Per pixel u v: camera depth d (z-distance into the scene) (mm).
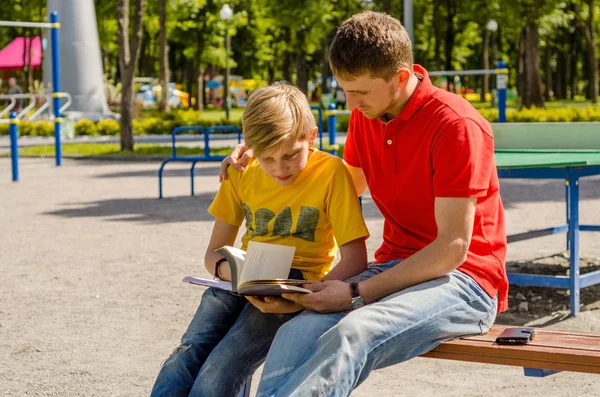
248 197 3898
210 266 3889
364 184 4121
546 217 10672
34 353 5551
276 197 3812
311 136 3691
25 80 53562
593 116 30312
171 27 46969
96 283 7551
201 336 3713
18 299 7016
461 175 3412
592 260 8047
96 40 32938
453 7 45156
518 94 51906
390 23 3461
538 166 5789
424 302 3350
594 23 51156
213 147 25141
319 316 3316
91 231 10516
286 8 39219
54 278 7805
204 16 49312
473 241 3639
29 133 33250
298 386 3076
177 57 62906
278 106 3545
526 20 37125
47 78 32531
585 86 72812
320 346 3154
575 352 3207
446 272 3438
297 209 3777
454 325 3445
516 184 14500
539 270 7680
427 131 3516
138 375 5094
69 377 5070
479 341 3443
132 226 10828
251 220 3889
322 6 39188
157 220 11305
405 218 3713
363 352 3172
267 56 54062
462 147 3422
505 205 11891
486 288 3578
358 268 3678
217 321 3752
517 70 51938
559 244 8961
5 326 6199
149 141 29922
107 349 5621
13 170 17281
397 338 3268
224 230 4016
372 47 3383
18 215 12117
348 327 3146
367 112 3557
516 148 8367
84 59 32469
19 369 5234
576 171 6125
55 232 10500
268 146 3529
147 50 60500
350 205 3707
